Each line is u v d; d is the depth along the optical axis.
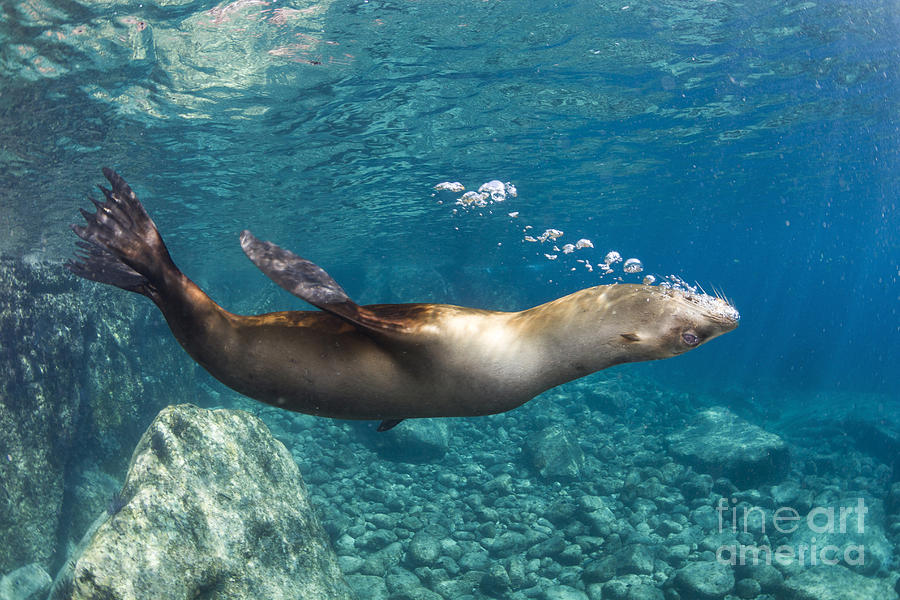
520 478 16.17
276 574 7.94
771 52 13.97
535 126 16.88
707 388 34.72
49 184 13.93
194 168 15.59
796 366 48.19
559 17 11.08
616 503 14.27
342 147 15.90
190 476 7.95
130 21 8.80
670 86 15.32
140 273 1.90
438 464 17.23
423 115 14.78
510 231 33.91
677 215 37.88
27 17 8.09
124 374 15.62
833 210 42.19
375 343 1.91
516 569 10.85
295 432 19.11
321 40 10.59
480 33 11.23
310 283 1.74
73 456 13.34
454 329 1.94
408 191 21.73
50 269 14.21
